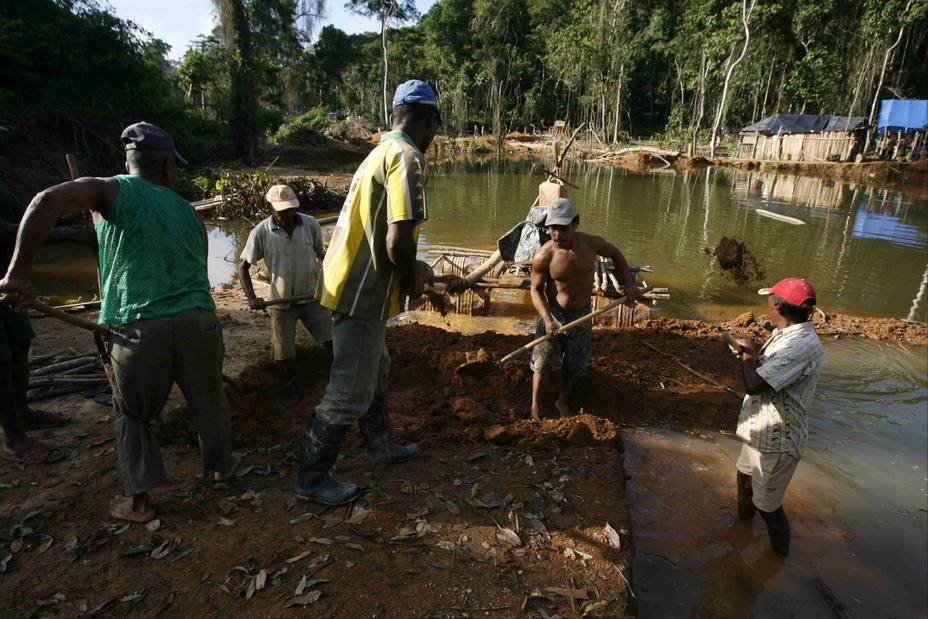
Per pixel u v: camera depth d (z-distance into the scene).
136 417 2.70
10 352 3.25
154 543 2.65
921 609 2.90
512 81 57.66
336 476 3.23
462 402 4.26
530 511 3.03
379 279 2.69
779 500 3.14
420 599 2.40
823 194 20.55
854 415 4.93
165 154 2.64
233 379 4.47
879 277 9.60
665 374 5.40
